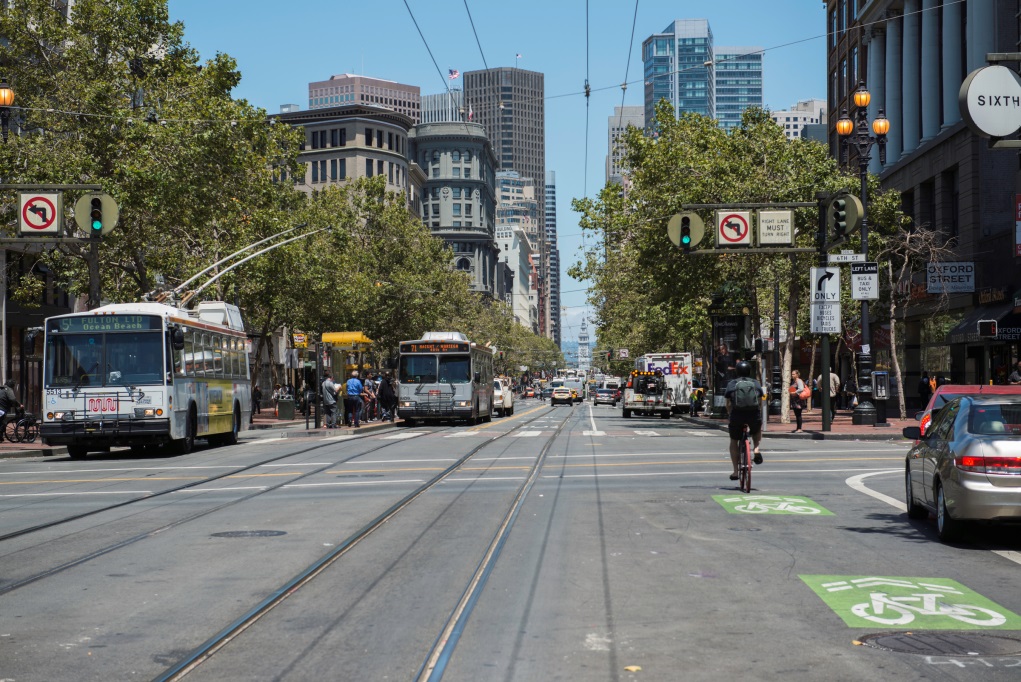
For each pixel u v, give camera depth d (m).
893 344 47.19
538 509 15.73
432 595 9.58
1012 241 42.69
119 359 29.11
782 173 43.69
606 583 10.06
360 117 144.12
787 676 6.93
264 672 7.13
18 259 48.62
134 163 38.47
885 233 48.94
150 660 7.45
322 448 31.89
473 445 32.25
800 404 36.47
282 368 96.75
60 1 42.69
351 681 6.87
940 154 50.78
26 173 37.22
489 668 7.14
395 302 78.81
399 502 16.78
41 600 9.62
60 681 6.94
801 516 14.87
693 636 8.02
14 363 50.09
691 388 65.94
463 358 48.81
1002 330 41.91
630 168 49.09
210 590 9.94
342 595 9.66
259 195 48.00
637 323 78.88
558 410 89.94
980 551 11.98
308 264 60.56
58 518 15.70
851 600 9.32
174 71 42.38
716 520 14.43
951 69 50.50
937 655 7.46
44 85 39.31
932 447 13.36
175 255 48.62
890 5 60.19
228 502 17.41
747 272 45.38
